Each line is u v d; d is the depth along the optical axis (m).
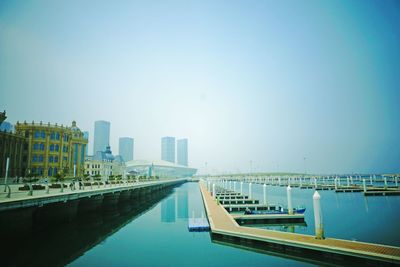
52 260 22.89
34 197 24.89
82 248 26.80
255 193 91.44
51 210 31.14
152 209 57.31
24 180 54.84
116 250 26.06
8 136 73.38
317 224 22.19
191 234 31.80
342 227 35.12
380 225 36.31
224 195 63.31
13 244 23.88
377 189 84.19
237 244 25.02
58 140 86.00
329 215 44.38
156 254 24.50
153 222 41.78
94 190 39.16
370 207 53.47
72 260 23.09
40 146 82.25
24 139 79.94
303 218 35.88
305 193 87.56
